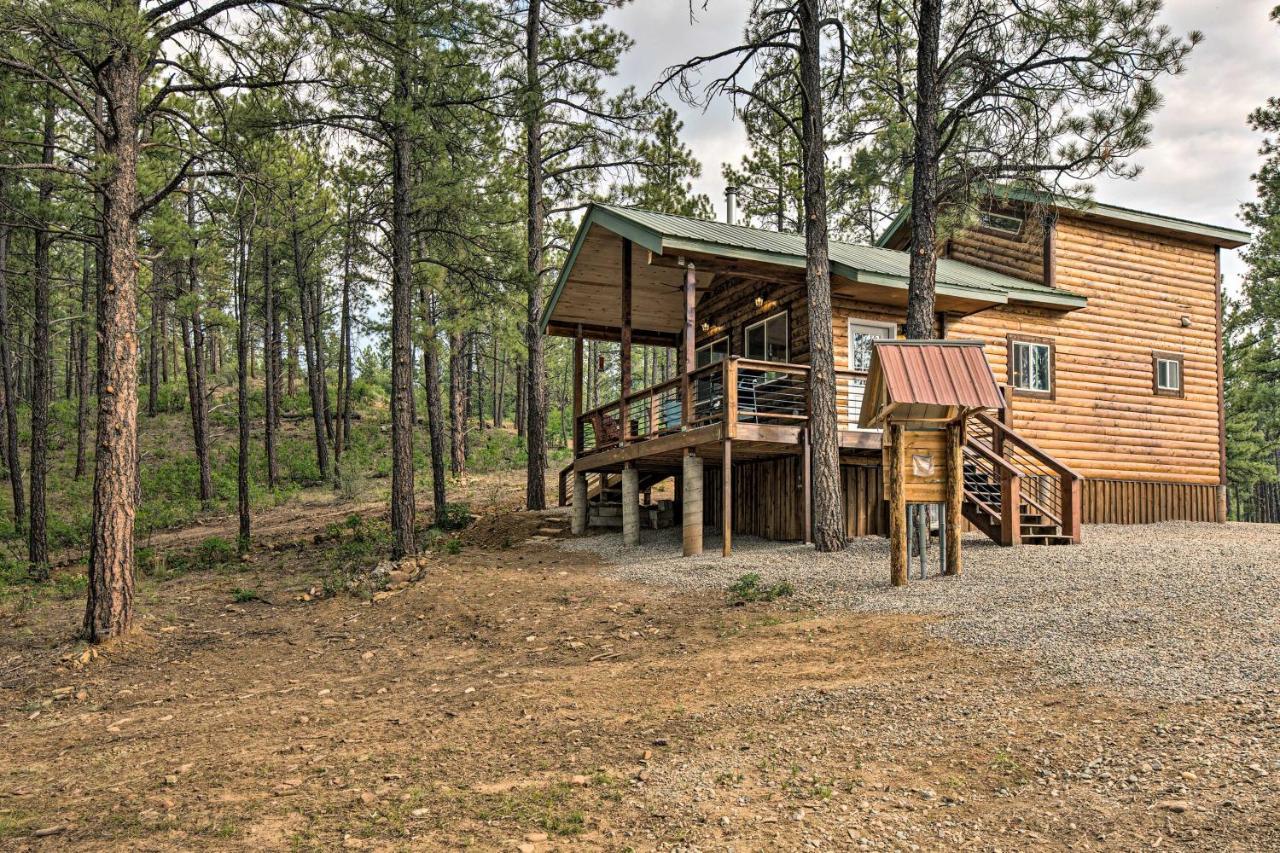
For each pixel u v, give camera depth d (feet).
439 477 65.46
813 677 21.68
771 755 16.79
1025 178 44.65
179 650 32.63
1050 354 57.36
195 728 22.65
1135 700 17.08
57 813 16.69
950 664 21.06
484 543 56.44
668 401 55.72
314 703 24.50
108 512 32.12
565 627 31.81
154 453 102.22
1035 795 13.79
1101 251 59.77
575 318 64.59
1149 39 39.19
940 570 33.09
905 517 31.65
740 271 48.11
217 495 87.04
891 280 46.34
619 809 14.90
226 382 122.93
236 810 16.06
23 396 128.98
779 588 32.50
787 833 13.41
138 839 14.92
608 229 51.70
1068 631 22.16
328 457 97.86
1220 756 14.06
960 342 31.96
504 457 108.47
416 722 21.56
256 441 110.83
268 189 38.68
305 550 58.34
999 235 61.31
